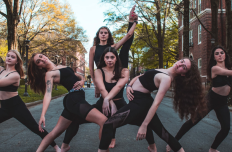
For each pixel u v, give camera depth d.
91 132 4.46
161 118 6.36
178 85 2.57
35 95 13.87
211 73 3.06
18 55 3.01
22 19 23.17
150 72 2.43
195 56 23.06
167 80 2.25
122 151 3.18
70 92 2.61
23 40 23.56
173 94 2.63
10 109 2.87
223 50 3.02
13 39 13.87
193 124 2.99
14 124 5.32
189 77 2.43
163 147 3.37
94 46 3.17
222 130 2.90
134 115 2.39
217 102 2.97
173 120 6.03
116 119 2.34
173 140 2.50
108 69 2.76
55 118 6.36
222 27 19.58
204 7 20.73
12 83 2.84
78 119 2.86
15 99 2.88
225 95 2.95
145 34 20.59
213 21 12.05
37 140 3.80
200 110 2.53
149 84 2.42
